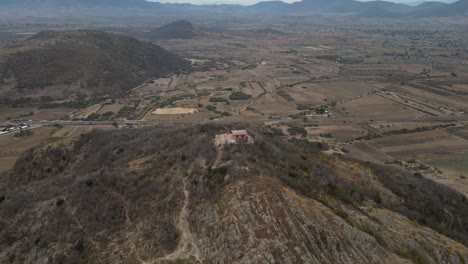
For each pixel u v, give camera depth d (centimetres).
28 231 6269
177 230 5484
